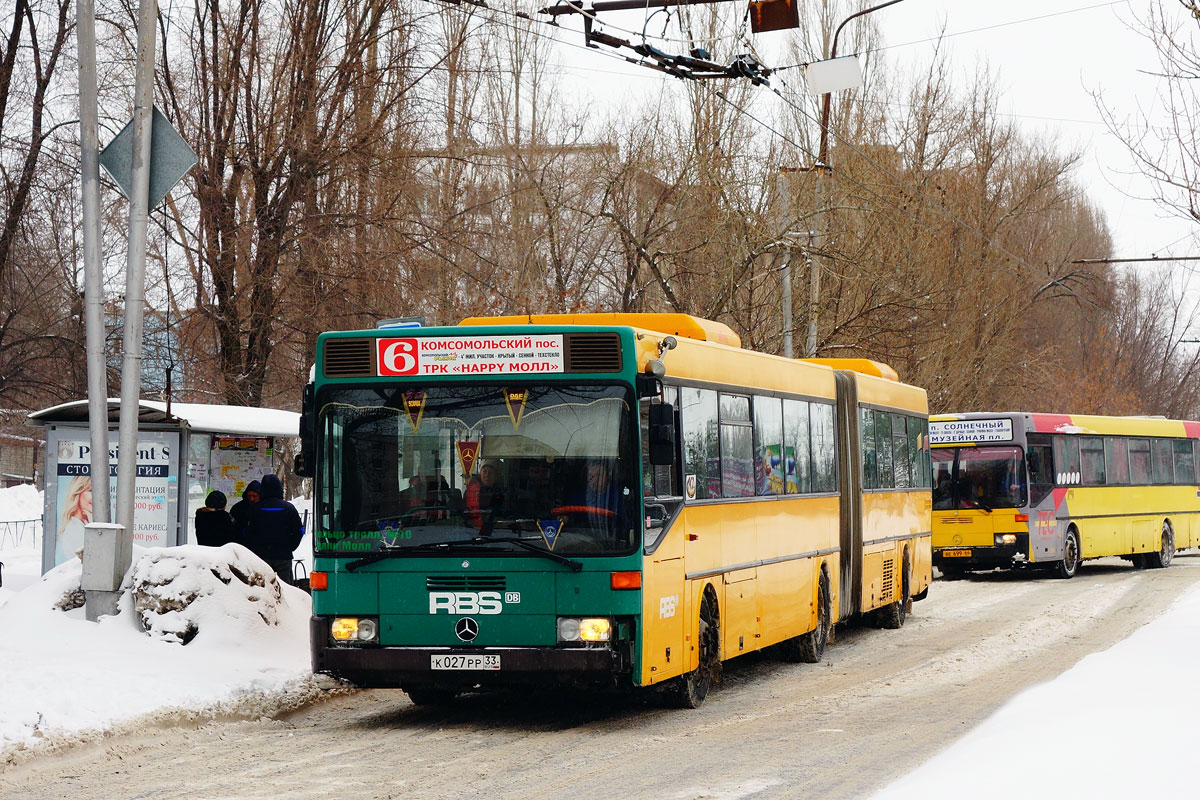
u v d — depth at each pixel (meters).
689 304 35.53
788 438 17.55
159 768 10.45
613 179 35.06
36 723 11.41
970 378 46.94
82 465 19.50
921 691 14.86
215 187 31.61
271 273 31.22
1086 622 22.30
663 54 20.45
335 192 32.38
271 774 10.20
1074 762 9.22
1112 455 35.78
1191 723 10.65
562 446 12.23
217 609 15.27
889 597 22.36
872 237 37.75
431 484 12.34
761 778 9.89
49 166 31.14
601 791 9.48
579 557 12.04
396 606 12.20
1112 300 69.25
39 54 31.05
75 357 33.38
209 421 19.89
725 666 17.81
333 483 12.48
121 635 14.95
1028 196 51.34
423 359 12.50
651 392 12.26
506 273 35.38
